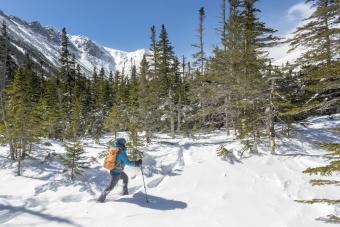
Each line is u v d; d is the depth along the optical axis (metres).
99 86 35.97
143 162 10.89
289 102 11.91
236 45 17.42
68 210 7.52
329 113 20.94
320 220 7.42
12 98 13.98
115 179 8.26
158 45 28.58
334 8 10.71
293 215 7.62
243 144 12.60
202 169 10.52
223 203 8.19
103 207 7.68
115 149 8.32
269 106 12.13
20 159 11.18
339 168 6.71
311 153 12.12
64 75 35.09
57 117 20.38
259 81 13.04
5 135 11.91
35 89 30.56
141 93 17.94
